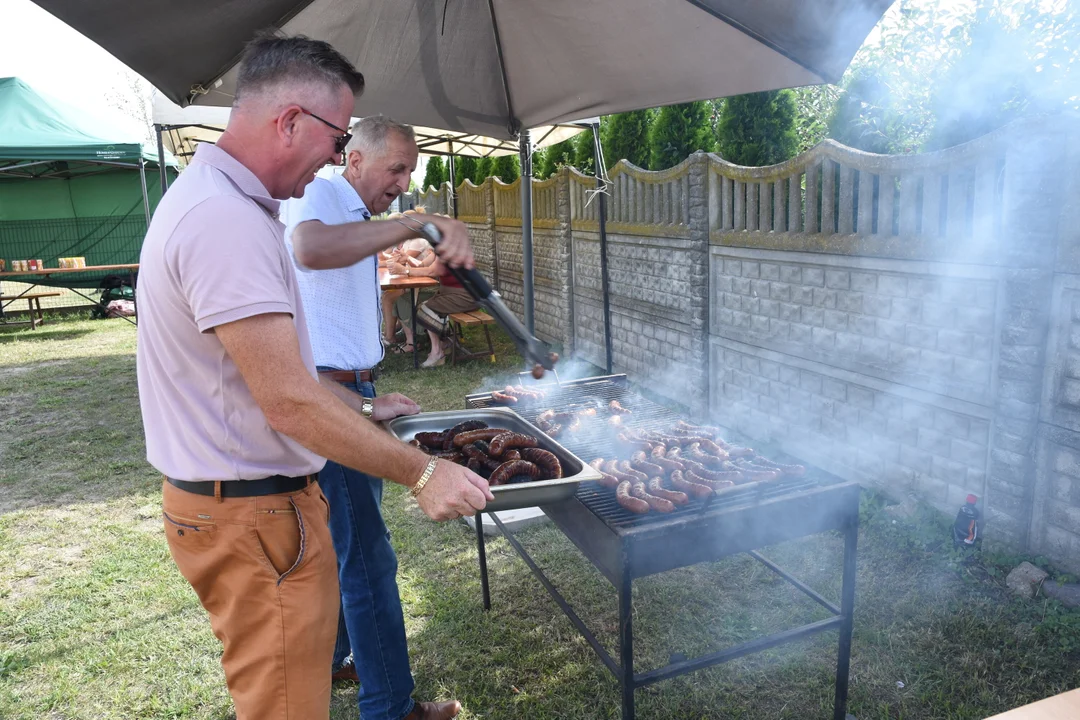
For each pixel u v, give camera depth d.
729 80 2.36
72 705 2.54
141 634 2.96
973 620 2.76
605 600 3.08
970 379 3.27
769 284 4.51
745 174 4.55
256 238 1.28
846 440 4.07
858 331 3.88
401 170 2.19
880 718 2.32
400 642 2.21
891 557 3.29
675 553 1.82
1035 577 2.89
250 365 1.26
